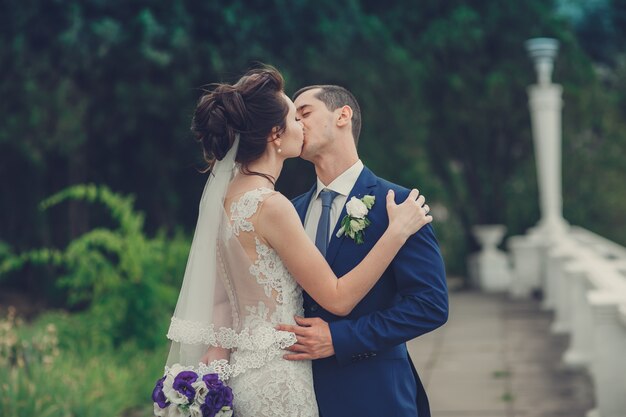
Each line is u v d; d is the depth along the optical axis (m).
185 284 2.68
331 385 2.66
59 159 10.17
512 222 14.91
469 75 13.76
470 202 14.91
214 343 2.64
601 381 4.81
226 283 2.67
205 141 2.69
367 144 11.05
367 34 10.84
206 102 2.66
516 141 14.41
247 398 2.58
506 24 13.84
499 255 13.80
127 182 10.52
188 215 10.96
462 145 14.40
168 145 9.98
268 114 2.62
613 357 4.79
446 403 5.84
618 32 18.42
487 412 5.55
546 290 11.32
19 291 10.56
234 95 2.62
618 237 14.90
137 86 9.18
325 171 2.85
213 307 2.68
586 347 6.82
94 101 9.46
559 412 5.48
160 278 7.94
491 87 13.59
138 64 9.01
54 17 8.95
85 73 9.23
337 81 10.22
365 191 2.79
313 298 2.60
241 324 2.63
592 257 7.85
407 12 13.89
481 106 13.77
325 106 2.82
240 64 9.36
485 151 14.45
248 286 2.61
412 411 2.72
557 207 11.20
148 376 6.09
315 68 9.92
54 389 4.99
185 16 9.16
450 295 12.90
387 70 11.12
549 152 11.09
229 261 2.64
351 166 2.84
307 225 2.91
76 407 4.88
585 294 6.82
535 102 11.05
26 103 9.00
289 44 9.84
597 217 14.95
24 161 10.00
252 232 2.59
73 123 9.13
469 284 14.12
